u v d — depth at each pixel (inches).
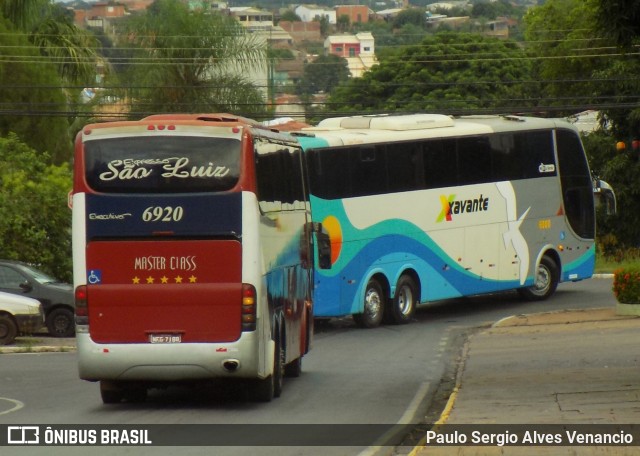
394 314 2231.8
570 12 4830.2
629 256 3814.0
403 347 1878.7
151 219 1170.6
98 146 1181.7
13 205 2498.8
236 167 1173.7
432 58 5615.2
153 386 1243.2
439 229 2321.6
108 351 1165.7
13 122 3267.7
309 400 1253.7
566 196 2645.2
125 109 4028.1
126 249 1171.9
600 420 983.0
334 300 2081.7
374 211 2172.7
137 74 4037.9
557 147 2625.5
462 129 2380.7
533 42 4845.0
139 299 1168.8
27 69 3284.9
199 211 1171.3
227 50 4158.5
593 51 4579.2
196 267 1169.4
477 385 1286.9
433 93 5408.5
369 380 1444.4
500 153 2474.2
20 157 2679.6
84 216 1175.6
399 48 5831.7
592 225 2706.7
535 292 2642.7
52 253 2566.4
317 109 5826.8
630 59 4023.1
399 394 1299.2
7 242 2500.0
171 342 1167.0
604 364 1443.2
